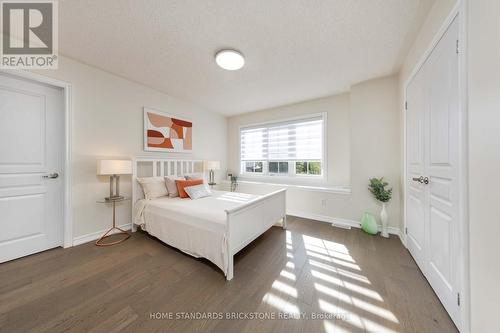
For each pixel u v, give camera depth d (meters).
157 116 3.24
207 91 3.29
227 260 1.69
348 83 2.95
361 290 1.55
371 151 2.83
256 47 2.05
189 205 2.33
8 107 1.97
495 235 0.86
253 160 4.52
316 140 3.69
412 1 1.48
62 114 2.31
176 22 1.70
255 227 2.21
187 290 1.55
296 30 1.79
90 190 2.48
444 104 1.34
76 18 1.66
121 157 2.79
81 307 1.36
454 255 1.23
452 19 1.23
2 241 1.94
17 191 2.03
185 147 3.77
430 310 1.33
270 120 4.22
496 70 0.84
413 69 1.97
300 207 3.61
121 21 1.70
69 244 2.30
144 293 1.51
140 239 2.55
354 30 1.80
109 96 2.65
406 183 2.23
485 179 0.92
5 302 1.40
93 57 2.28
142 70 2.59
